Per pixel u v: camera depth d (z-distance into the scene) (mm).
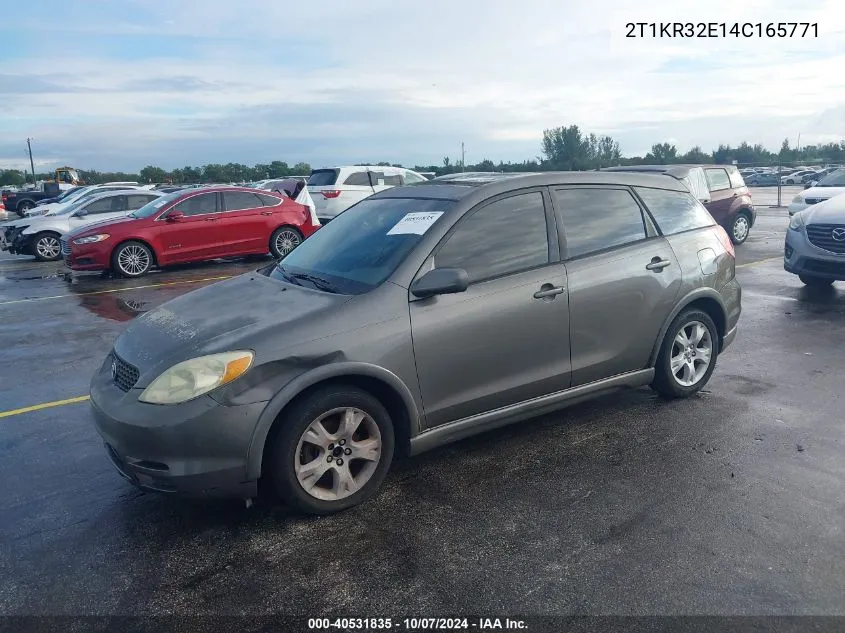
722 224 13719
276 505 3689
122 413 3297
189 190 13477
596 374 4426
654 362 4738
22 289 11461
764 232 16625
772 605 2746
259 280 4348
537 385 4141
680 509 3508
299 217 14430
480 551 3195
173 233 12883
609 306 4375
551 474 3951
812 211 8891
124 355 3621
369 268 3867
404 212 4262
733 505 3531
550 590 2889
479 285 3885
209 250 13367
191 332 3553
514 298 3959
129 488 3957
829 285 9445
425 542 3289
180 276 12531
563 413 4895
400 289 3664
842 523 3334
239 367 3248
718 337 5199
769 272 10672
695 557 3084
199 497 3262
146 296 10422
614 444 4332
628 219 4668
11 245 16266
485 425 4004
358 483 3605
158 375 3309
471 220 3990
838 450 4160
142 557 3244
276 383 3301
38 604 2908
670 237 4824
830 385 5336
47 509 3725
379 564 3121
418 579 3002
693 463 4035
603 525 3383
